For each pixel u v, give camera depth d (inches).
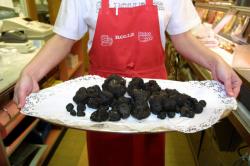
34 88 31.3
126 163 44.8
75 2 37.2
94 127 24.0
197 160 72.4
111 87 30.0
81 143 83.3
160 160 47.5
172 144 84.6
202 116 27.2
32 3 88.6
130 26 37.9
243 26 63.2
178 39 40.2
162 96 28.1
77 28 38.1
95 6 37.0
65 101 31.3
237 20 67.9
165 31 42.0
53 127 78.4
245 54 50.4
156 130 23.5
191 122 25.8
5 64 56.5
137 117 26.1
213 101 30.6
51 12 83.5
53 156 76.7
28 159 58.7
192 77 75.7
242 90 38.5
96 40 39.6
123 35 38.4
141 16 37.5
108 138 42.6
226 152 53.4
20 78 30.5
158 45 40.3
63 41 37.1
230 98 30.3
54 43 36.1
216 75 33.5
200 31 72.2
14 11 80.4
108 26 37.8
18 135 55.8
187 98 29.4
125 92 30.7
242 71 40.1
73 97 31.0
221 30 73.5
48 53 34.9
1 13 73.9
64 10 37.8
